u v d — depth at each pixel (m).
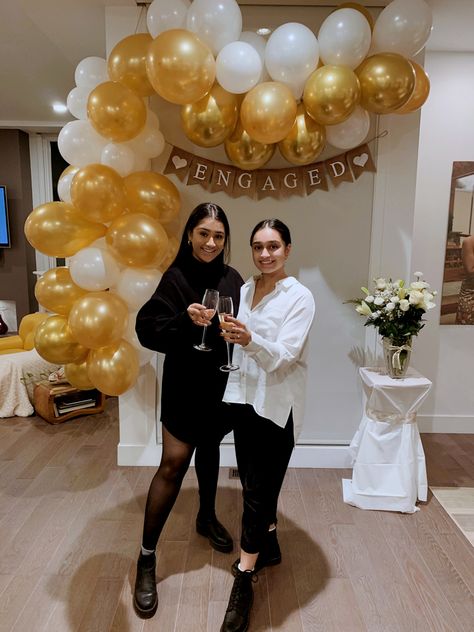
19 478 2.53
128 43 2.04
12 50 3.16
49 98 4.28
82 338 2.09
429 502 2.37
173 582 1.78
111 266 2.11
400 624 1.60
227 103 1.98
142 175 2.16
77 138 2.17
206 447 1.87
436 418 3.21
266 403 1.51
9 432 3.13
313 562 1.90
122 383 2.20
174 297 1.60
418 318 2.27
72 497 2.35
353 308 2.60
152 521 1.66
